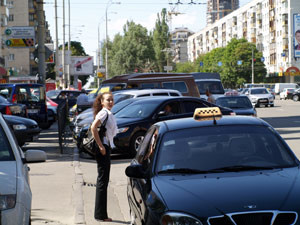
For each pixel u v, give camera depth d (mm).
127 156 27422
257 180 8898
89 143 13539
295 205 7973
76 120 32625
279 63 198375
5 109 33312
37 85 42781
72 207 15039
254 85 159875
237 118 11102
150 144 10961
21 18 166750
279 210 7875
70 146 32250
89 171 22562
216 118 11078
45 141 35219
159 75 44656
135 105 27344
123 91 37656
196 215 7965
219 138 10305
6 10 125812
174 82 44500
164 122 11352
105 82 45750
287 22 186500
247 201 8109
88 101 45000
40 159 10242
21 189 8312
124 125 25875
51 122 47969
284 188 8516
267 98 82812
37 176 20656
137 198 9961
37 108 42656
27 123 28109
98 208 13625
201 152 9969
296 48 161625
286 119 51656
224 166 9609
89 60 146875
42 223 13242
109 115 13500
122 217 14219
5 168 8922
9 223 7711
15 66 164625
